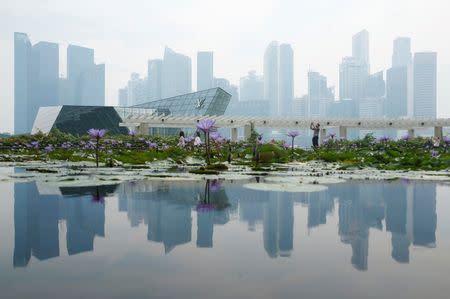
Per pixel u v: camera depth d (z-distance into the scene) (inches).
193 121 1636.3
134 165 483.5
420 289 84.8
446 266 101.1
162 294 81.3
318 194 233.0
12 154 780.0
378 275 94.0
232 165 490.9
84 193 231.6
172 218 161.9
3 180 292.0
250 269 98.2
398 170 415.5
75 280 89.5
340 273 95.3
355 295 81.2
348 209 185.5
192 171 365.4
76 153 688.4
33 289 83.6
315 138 917.8
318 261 105.7
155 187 260.8
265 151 562.3
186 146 802.8
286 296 80.5
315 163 542.9
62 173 352.8
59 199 210.4
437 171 401.7
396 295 81.5
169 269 97.7
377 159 490.9
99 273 94.3
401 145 942.4
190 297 79.7
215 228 145.3
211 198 215.3
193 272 95.6
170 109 2513.5
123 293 81.6
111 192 235.9
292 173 366.3
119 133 2027.6
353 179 319.3
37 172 364.8
